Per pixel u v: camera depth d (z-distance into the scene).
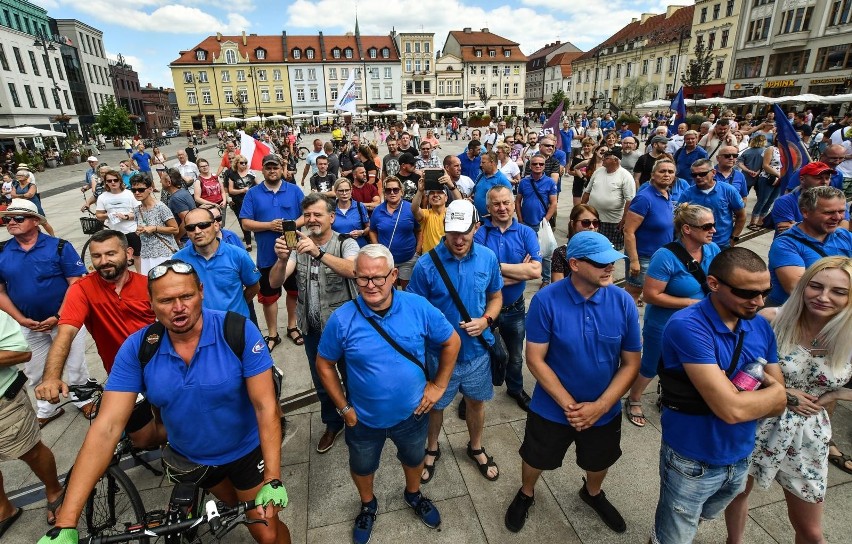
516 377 3.62
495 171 5.34
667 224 3.99
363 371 2.25
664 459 2.08
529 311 2.36
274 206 4.55
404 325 2.26
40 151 29.95
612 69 63.88
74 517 1.63
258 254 4.63
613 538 2.51
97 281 2.77
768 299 3.17
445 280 2.70
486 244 3.32
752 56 39.94
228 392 1.96
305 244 2.87
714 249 2.98
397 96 69.12
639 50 57.22
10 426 2.46
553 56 86.38
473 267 2.73
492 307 2.81
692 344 1.83
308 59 66.00
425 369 2.39
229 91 65.88
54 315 3.47
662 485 2.12
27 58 40.53
